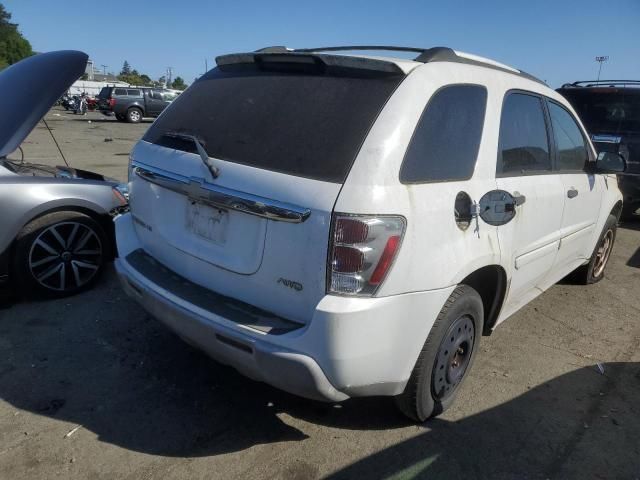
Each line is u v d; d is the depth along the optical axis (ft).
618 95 26.22
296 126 8.36
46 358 11.44
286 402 10.38
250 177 8.13
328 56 8.67
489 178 9.67
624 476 8.82
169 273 9.68
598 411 10.60
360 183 7.48
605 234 17.16
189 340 8.93
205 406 10.14
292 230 7.67
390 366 8.17
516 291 11.55
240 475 8.40
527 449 9.34
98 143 56.59
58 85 13.69
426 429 9.73
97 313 13.60
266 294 8.19
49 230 13.75
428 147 8.40
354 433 9.54
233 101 9.44
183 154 9.28
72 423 9.45
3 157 12.96
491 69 10.46
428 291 8.23
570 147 13.66
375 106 8.06
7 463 8.41
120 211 15.06
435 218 8.21
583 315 15.39
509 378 11.65
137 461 8.61
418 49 10.12
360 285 7.50
